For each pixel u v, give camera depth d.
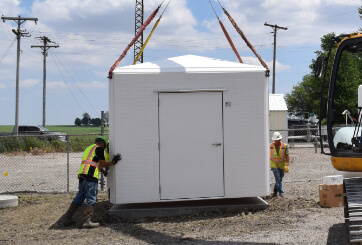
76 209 8.62
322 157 20.23
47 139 27.45
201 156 8.94
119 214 8.88
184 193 8.90
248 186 8.99
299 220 8.02
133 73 8.77
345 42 6.68
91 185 8.15
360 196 6.15
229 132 8.96
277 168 10.45
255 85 8.98
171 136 8.88
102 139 8.54
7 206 9.94
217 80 8.90
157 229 7.87
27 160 21.86
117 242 7.05
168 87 8.82
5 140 26.72
